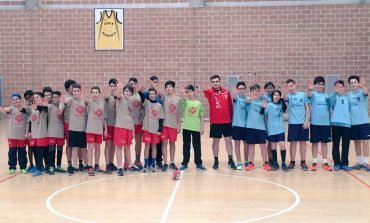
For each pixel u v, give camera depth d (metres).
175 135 7.78
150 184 6.62
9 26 15.20
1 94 15.28
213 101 7.71
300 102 7.60
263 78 15.11
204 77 15.22
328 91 14.95
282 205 5.40
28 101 7.70
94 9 15.09
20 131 7.45
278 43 15.00
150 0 15.09
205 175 7.26
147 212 5.12
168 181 6.81
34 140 7.39
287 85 7.69
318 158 8.84
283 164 7.63
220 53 15.12
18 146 7.48
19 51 15.27
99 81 15.28
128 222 4.74
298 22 14.90
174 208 5.29
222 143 11.13
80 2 15.09
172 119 7.71
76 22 15.13
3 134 12.58
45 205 5.46
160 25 15.12
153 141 7.55
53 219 4.87
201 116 7.83
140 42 15.17
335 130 7.60
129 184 6.62
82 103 7.33
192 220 4.79
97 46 15.19
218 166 8.05
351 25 14.80
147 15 15.10
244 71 15.15
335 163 7.62
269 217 4.89
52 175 7.31
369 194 5.92
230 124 7.77
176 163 8.42
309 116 7.61
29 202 5.61
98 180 6.91
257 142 7.66
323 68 14.98
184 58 15.20
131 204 5.49
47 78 15.30
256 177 7.08
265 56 15.06
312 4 14.82
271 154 8.06
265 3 14.92
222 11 15.01
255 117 7.61
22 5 15.16
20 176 7.24
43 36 15.20
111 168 7.60
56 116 7.41
